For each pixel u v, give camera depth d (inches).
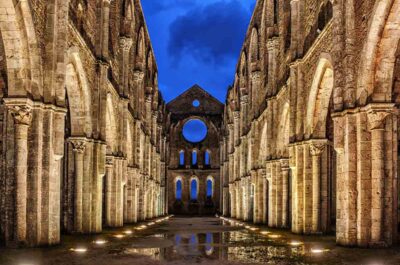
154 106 2401.6
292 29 1065.5
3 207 749.9
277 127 1355.8
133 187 1631.4
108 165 1318.9
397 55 799.1
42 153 705.6
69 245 764.6
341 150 737.6
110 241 876.0
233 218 2365.9
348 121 720.3
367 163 706.8
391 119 704.4
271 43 1395.2
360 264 553.6
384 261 573.9
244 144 2031.3
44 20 722.8
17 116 676.7
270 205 1374.3
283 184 1310.3
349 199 716.7
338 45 751.7
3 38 665.0
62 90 735.1
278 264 573.0
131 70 1659.7
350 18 732.7
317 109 975.0
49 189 707.4
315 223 990.4
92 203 1027.3
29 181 687.7
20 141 678.5
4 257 593.6
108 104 1245.7
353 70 727.7
